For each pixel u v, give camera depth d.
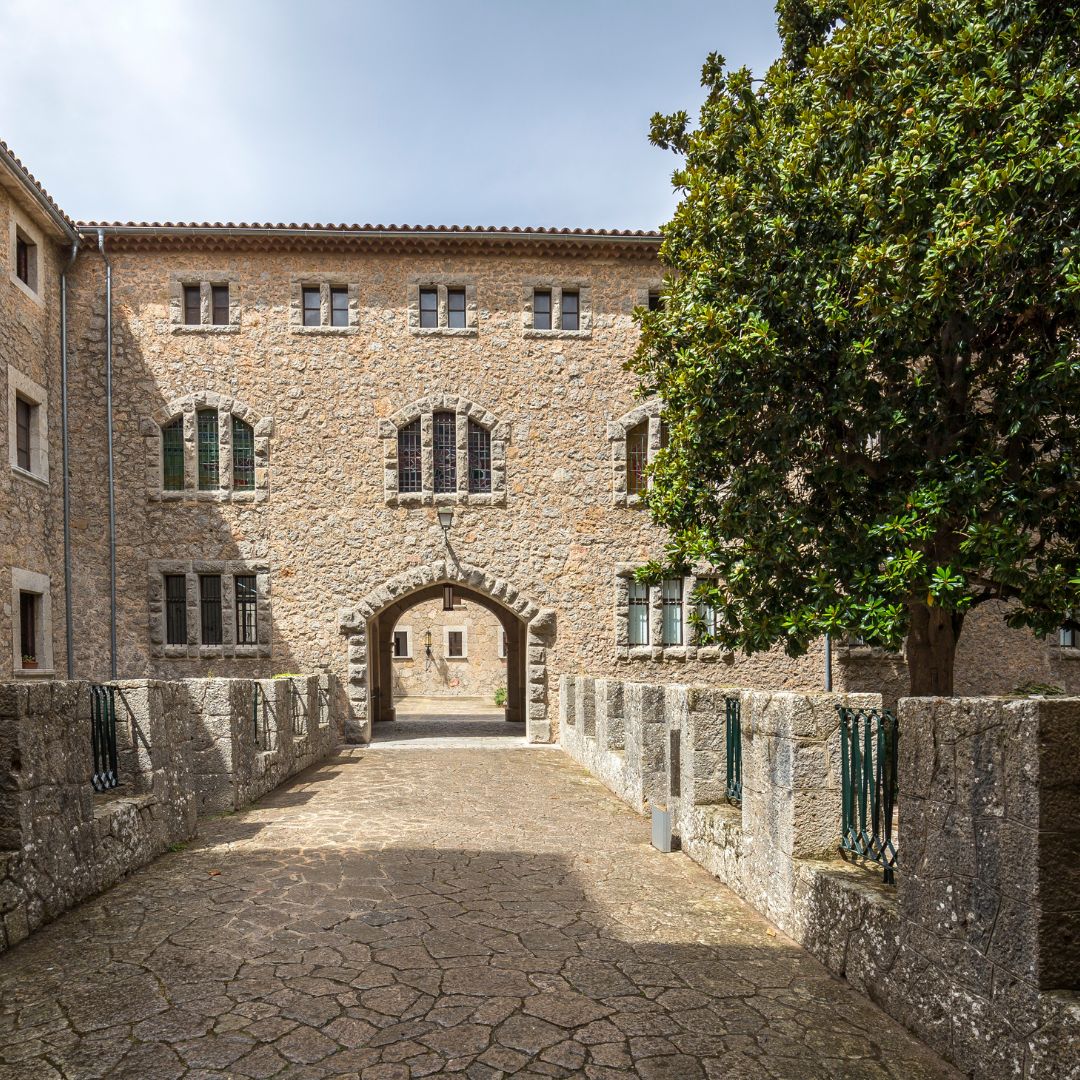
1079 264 6.67
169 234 16.22
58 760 5.30
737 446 9.62
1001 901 3.13
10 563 13.73
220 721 8.98
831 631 8.16
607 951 4.66
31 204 14.45
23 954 4.57
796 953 4.67
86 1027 3.68
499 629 36.53
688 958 4.57
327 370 16.80
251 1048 3.48
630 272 17.39
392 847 7.18
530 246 17.02
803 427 8.93
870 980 4.02
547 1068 3.32
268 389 16.66
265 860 6.68
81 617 15.82
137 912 5.30
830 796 5.00
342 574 16.56
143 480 16.27
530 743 16.42
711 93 10.45
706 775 6.86
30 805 4.96
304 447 16.66
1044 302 7.41
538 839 7.58
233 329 16.58
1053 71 7.04
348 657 16.47
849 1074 3.30
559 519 17.02
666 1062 3.38
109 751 6.50
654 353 12.16
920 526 7.57
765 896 5.29
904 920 3.77
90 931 4.94
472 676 36.41
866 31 8.19
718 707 6.93
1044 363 7.58
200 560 16.30
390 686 22.50
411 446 17.11
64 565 15.62
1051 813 2.96
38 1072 3.28
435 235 16.61
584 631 16.86
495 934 4.92
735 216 8.88
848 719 4.94
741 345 8.48
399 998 3.99
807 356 8.79
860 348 7.95
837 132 8.41
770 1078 3.27
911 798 3.76
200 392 16.48
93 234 16.03
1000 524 7.32
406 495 16.75
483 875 6.27
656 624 16.94
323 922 5.12
